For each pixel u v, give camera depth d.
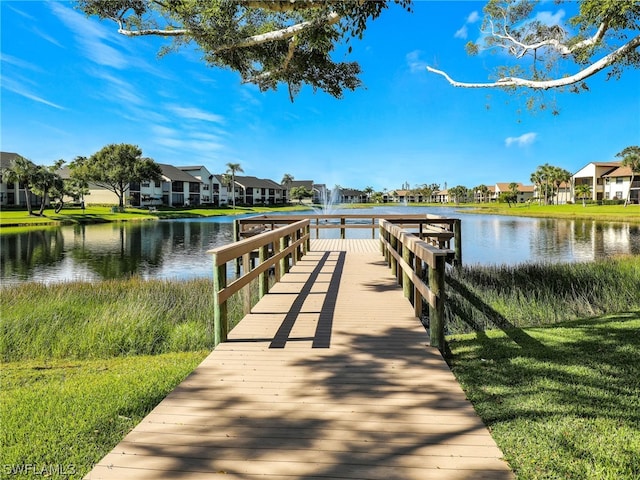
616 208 57.31
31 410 3.48
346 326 4.81
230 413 2.82
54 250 22.03
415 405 2.91
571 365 4.06
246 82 10.02
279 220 11.29
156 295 8.84
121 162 56.00
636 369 3.91
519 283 9.41
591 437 2.70
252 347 4.15
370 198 140.12
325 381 3.34
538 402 3.24
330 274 8.00
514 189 100.44
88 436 3.03
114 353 6.03
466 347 4.86
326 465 2.22
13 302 8.58
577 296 8.31
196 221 47.19
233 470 2.19
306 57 9.03
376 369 3.58
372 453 2.33
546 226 35.41
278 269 7.26
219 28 7.21
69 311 7.73
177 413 2.83
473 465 2.22
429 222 10.42
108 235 30.27
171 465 2.24
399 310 5.48
